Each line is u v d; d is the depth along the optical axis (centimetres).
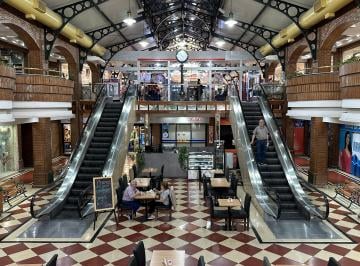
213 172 1371
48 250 785
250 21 1711
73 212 1015
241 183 1392
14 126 1739
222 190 1140
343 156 1706
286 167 1126
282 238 850
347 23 1105
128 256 755
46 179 1391
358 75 779
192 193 1311
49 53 1336
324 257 743
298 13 1334
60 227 927
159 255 575
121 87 1994
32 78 1069
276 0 1314
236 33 2008
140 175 1462
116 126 1347
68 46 1614
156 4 1834
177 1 1878
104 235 878
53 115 1164
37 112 1093
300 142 2242
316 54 1332
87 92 1811
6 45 1697
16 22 1104
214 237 862
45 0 1217
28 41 1234
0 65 787
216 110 1716
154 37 2294
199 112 1716
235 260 733
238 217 903
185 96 1848
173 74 2434
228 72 2411
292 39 1546
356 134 1566
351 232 886
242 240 841
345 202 1154
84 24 1602
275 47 1797
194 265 712
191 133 2309
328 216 1005
